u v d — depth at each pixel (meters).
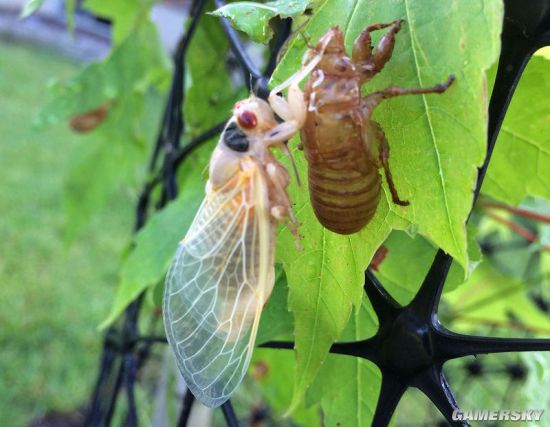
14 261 0.45
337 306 0.09
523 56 0.08
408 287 0.11
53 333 0.38
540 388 0.12
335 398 0.11
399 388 0.09
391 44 0.08
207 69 0.14
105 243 0.49
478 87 0.08
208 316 0.10
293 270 0.10
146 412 0.20
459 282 0.11
